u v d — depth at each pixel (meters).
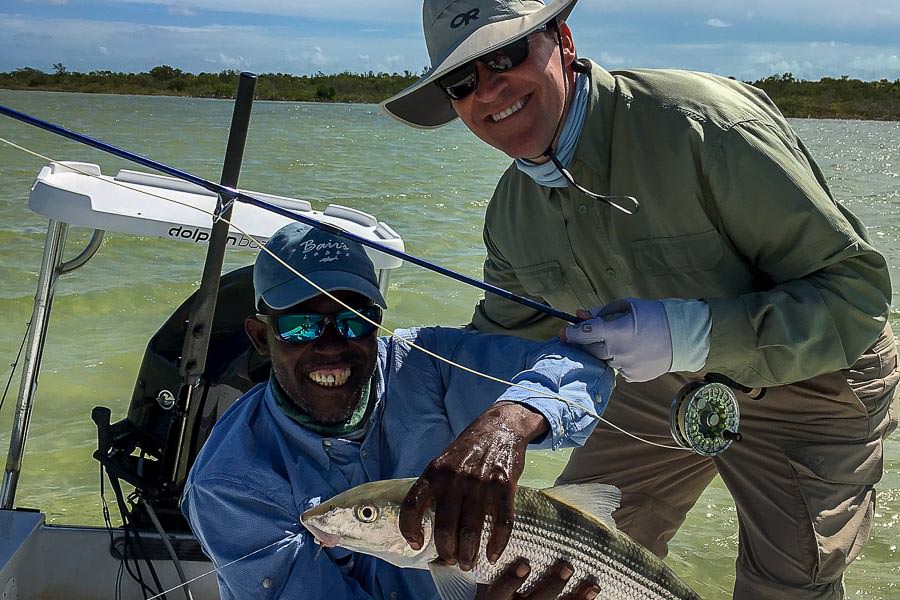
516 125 2.66
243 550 2.23
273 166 18.89
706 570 4.11
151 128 30.02
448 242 10.51
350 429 2.37
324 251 2.35
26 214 10.09
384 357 2.52
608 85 2.72
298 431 2.32
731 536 4.41
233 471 2.26
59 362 6.04
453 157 23.39
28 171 13.90
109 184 3.19
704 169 2.56
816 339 2.48
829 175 24.78
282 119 45.09
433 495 1.81
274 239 2.44
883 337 2.89
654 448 3.28
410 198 14.20
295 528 2.24
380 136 32.56
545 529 2.00
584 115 2.71
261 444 2.35
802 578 2.81
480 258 9.65
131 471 2.95
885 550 4.19
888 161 31.33
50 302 3.02
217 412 3.12
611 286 2.89
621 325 2.36
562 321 3.18
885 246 11.91
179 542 2.88
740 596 2.95
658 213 2.68
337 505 1.97
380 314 2.41
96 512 4.21
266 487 2.25
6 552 2.75
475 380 2.51
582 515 2.07
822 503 2.79
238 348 3.21
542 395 2.08
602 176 2.73
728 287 2.70
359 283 2.32
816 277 2.54
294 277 2.30
